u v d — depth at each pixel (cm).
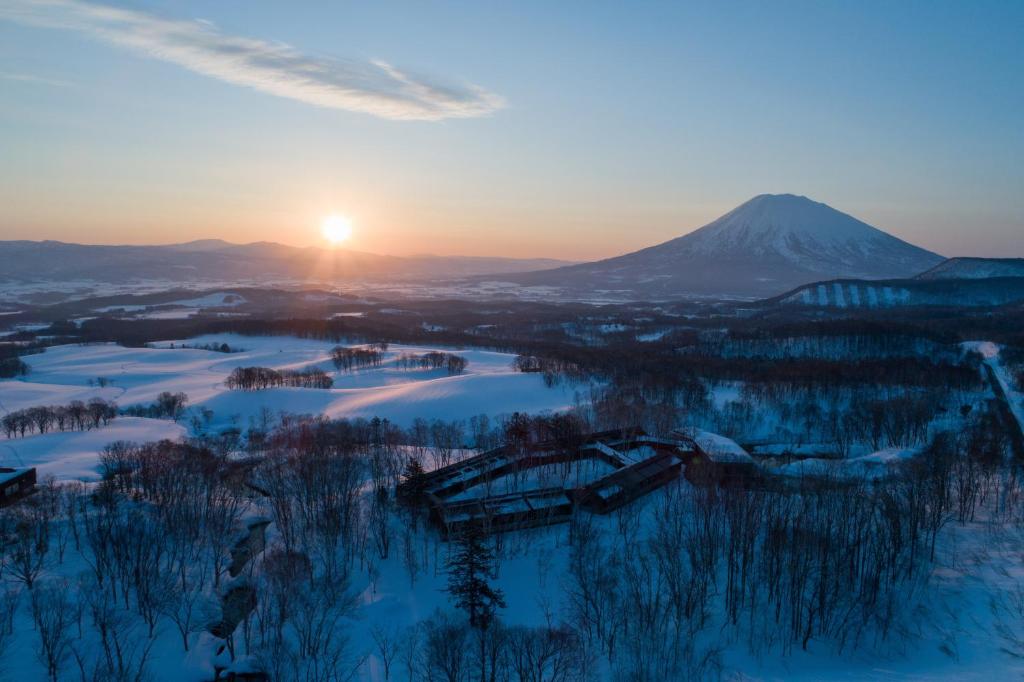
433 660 6500
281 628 6862
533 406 19375
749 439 17512
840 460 13988
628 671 6662
